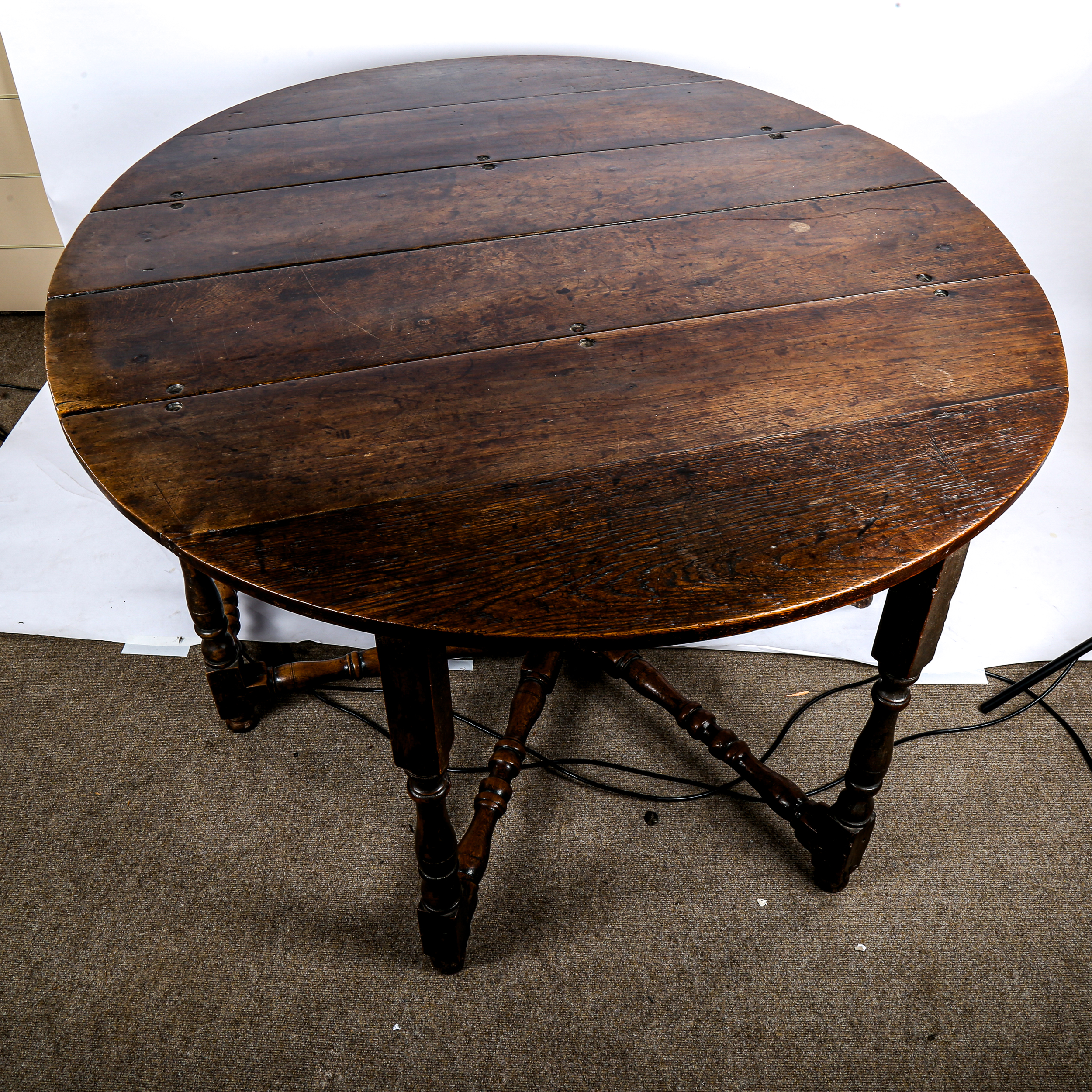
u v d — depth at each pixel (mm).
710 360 1008
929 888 1345
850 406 946
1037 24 1693
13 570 1750
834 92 1816
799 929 1300
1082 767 1495
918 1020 1206
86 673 1634
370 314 1083
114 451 900
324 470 880
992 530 1811
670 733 1565
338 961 1266
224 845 1395
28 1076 1150
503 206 1274
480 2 1729
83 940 1281
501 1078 1158
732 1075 1160
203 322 1072
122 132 1843
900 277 1131
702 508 837
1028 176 1882
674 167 1361
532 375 992
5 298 2459
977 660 1632
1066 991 1232
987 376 979
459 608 749
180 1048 1181
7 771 1481
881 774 1169
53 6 1670
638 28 1761
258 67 1791
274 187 1329
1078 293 2039
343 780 1483
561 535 813
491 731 1554
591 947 1281
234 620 1517
